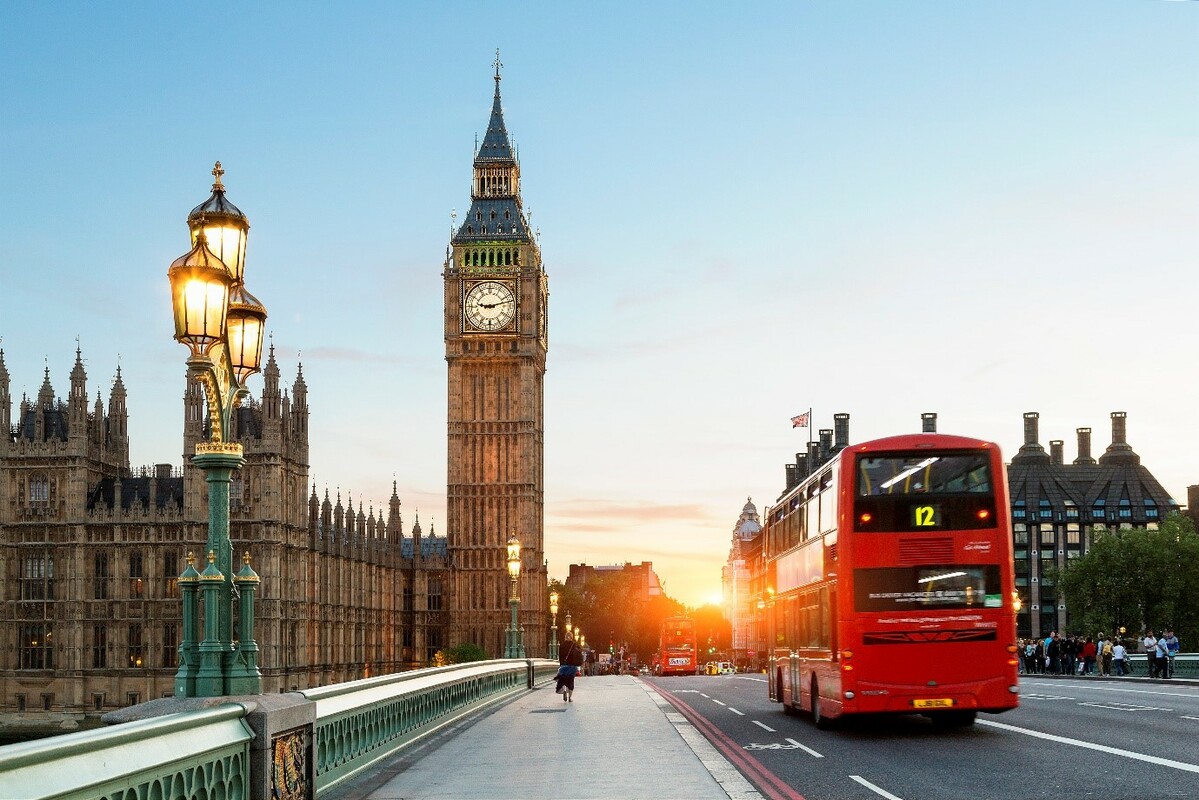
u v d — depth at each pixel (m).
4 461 128.75
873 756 24.94
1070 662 79.12
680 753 25.41
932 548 28.81
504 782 20.86
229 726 13.70
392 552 172.12
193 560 15.50
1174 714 32.84
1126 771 21.06
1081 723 30.67
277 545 123.56
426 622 179.75
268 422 124.12
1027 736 28.00
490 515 177.75
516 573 58.84
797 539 35.75
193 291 15.25
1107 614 146.88
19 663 126.94
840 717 30.19
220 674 15.23
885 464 29.12
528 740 29.06
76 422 128.50
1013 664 28.62
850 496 29.03
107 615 126.94
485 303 179.25
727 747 27.34
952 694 28.50
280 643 124.19
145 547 127.25
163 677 125.81
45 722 124.75
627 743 27.88
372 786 20.47
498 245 180.62
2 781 8.88
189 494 127.00
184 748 12.05
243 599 15.68
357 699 22.02
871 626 28.66
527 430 178.38
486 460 178.50
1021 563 197.62
